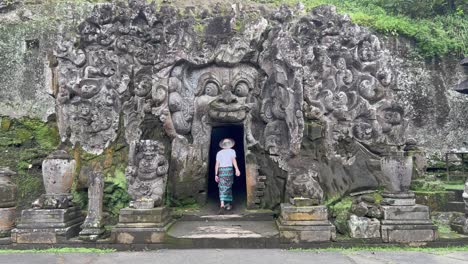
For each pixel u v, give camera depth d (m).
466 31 10.36
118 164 7.36
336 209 6.82
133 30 7.56
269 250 5.63
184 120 7.28
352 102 7.62
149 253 5.50
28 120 8.69
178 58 7.16
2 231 6.05
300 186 6.20
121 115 7.50
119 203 7.16
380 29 9.69
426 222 5.86
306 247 5.76
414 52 9.73
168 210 6.71
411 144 7.86
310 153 7.28
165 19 7.59
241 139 8.69
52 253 5.53
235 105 7.24
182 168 7.21
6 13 9.48
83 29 7.52
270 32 7.38
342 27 7.79
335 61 7.71
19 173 8.12
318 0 11.53
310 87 7.55
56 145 8.34
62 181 6.29
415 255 5.27
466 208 6.29
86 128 7.43
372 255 5.29
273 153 7.14
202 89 7.42
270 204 7.18
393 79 7.88
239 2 9.45
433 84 9.59
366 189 7.34
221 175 7.30
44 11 9.52
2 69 9.02
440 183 7.70
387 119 7.69
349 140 7.50
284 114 7.04
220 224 6.68
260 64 7.35
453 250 5.59
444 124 9.45
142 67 7.58
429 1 11.09
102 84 7.48
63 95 7.39
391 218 5.89
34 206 6.12
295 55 6.89
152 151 6.43
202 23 7.66
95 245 5.86
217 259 5.08
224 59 7.30
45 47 9.17
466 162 8.97
